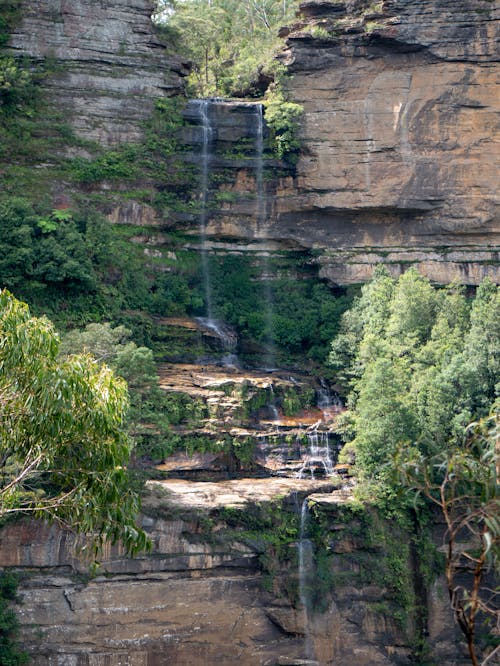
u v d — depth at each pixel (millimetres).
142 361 57750
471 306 69812
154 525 53188
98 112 72875
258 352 72500
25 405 30391
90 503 31297
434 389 60125
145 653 52312
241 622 54219
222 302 74250
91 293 67500
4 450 31656
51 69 72188
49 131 71188
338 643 55469
